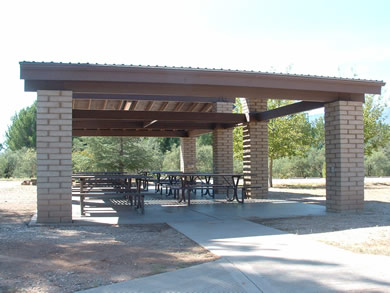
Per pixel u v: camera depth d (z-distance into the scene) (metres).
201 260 4.70
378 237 6.05
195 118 11.84
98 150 21.75
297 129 19.23
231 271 4.25
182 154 17.83
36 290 3.64
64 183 7.46
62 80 7.42
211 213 8.88
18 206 10.42
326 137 9.38
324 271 4.25
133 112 11.29
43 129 7.42
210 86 8.38
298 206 10.24
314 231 6.60
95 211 9.32
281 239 5.91
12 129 39.16
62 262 4.59
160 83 7.98
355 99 9.12
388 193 14.70
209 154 29.25
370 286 3.80
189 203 10.41
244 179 12.89
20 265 4.43
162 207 10.10
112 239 6.02
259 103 12.51
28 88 7.40
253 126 12.52
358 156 9.05
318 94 8.95
